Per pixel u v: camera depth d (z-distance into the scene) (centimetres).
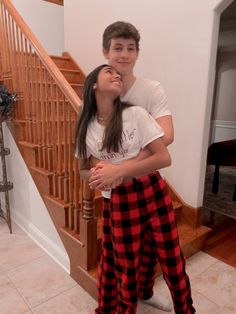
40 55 184
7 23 226
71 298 169
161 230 112
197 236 217
